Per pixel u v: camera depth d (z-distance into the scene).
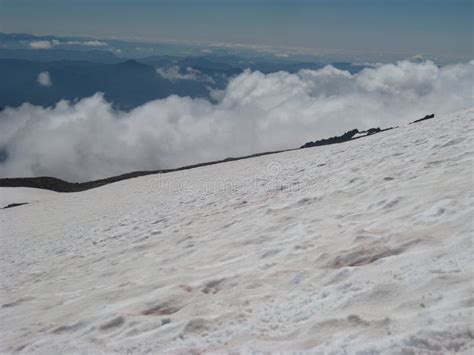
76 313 7.48
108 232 17.34
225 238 10.70
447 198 7.78
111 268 10.63
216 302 6.21
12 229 27.81
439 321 3.76
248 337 4.80
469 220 6.20
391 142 19.19
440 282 4.51
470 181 8.34
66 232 20.98
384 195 9.81
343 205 10.37
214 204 16.94
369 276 5.38
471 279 4.38
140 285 8.07
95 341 5.93
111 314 6.75
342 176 14.29
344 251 6.64
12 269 14.85
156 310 6.63
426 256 5.38
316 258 6.96
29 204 45.56
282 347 4.23
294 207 12.02
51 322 7.36
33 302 9.03
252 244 9.46
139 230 15.73
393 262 5.55
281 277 6.62
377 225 7.65
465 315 3.69
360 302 4.71
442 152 12.42
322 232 8.62
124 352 5.29
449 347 3.36
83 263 12.59
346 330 4.18
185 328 5.43
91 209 29.52
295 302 5.39
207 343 4.94
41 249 17.69
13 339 6.98
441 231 6.21
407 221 7.25
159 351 5.07
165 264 9.75
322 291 5.42
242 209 14.14
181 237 12.30
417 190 9.09
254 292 6.26
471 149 11.59
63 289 9.92
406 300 4.43
